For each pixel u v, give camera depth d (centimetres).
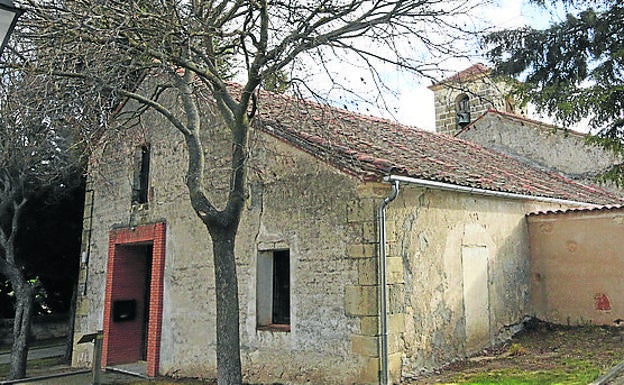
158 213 1146
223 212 716
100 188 1339
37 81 766
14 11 335
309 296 815
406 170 764
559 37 967
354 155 806
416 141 1262
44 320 2169
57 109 762
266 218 902
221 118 1030
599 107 913
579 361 820
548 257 1114
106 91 802
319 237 817
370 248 755
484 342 948
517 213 1118
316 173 838
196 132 774
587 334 998
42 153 1325
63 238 1766
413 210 835
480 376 765
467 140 1905
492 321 982
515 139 1794
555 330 1050
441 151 1242
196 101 969
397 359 751
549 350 913
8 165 1359
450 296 884
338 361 765
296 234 850
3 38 351
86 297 1302
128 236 1209
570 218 1093
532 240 1139
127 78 794
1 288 2028
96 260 1302
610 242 1038
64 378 1086
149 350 1080
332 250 797
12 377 1314
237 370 692
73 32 680
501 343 988
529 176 1382
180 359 1025
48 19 691
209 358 970
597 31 936
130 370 1132
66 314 2236
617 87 875
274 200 895
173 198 1116
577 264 1075
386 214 778
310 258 824
